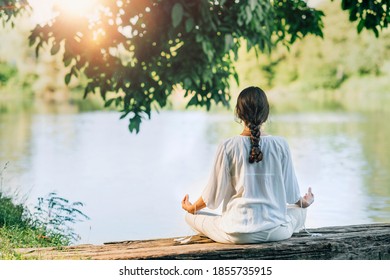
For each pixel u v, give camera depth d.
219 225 5.79
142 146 20.81
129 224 9.88
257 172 5.68
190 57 8.31
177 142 21.91
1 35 50.03
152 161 17.22
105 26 8.60
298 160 16.94
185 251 5.59
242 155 5.66
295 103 45.03
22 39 50.38
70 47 8.59
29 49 50.81
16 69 51.06
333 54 51.78
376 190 12.55
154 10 8.23
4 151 19.22
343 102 45.31
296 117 32.06
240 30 8.17
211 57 7.85
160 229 9.59
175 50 8.44
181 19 7.77
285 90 51.59
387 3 9.12
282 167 5.74
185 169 15.76
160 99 8.72
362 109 37.97
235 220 5.65
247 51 8.22
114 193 12.53
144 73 8.60
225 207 5.82
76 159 17.56
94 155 18.47
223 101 8.86
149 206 11.34
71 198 11.92
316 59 51.78
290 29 10.16
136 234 9.22
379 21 9.14
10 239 6.98
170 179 14.27
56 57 50.84
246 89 5.72
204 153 18.84
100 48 8.64
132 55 8.74
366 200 11.58
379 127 26.34
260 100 5.66
